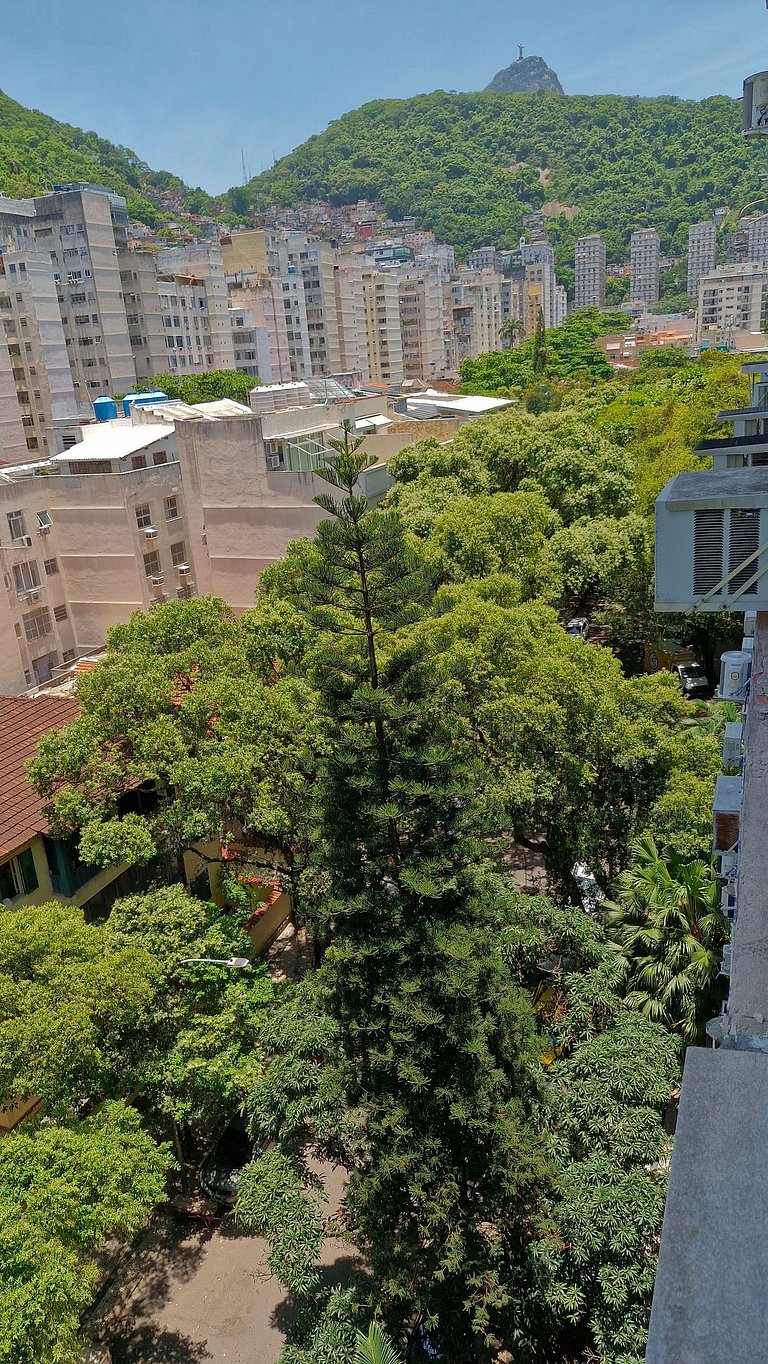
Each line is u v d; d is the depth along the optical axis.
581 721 19.19
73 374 84.88
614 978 14.97
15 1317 10.34
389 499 39.25
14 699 25.30
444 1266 12.00
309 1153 15.52
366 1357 9.96
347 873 14.12
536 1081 13.42
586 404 67.75
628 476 39.38
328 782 14.80
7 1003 12.99
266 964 17.20
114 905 16.97
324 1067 13.77
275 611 22.73
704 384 48.72
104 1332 15.25
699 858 16.33
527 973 16.22
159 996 15.84
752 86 10.39
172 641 22.77
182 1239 17.08
